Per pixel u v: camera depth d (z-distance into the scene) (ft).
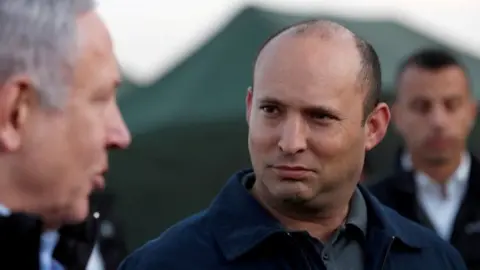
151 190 37.09
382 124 10.91
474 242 16.88
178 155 36.04
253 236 10.28
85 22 7.16
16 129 6.88
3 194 6.98
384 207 11.90
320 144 9.87
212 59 36.35
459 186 17.34
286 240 10.24
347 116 10.02
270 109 10.04
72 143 7.09
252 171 11.39
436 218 17.35
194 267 10.34
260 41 36.11
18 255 6.72
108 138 7.41
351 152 10.14
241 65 35.76
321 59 9.95
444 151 17.29
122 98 38.73
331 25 10.32
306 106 9.84
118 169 36.73
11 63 6.78
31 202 7.06
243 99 34.63
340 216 10.68
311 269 10.28
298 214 10.42
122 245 21.35
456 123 17.43
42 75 6.87
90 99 7.20
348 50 10.16
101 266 20.04
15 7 6.83
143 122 35.45
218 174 36.58
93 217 7.98
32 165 6.97
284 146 9.79
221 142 35.78
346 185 10.26
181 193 37.06
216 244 10.49
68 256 7.77
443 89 17.37
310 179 9.93
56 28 6.92
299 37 10.07
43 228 7.21
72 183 7.16
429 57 17.72
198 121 34.65
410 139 17.62
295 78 9.87
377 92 10.63
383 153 34.32
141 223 37.35
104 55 7.27
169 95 36.37
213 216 10.72
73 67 7.02
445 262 11.45
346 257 10.68
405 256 11.19
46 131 6.97
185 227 10.80
